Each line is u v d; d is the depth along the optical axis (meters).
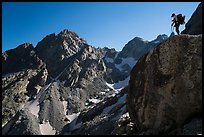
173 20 27.78
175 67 17.91
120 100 113.50
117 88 190.00
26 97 156.88
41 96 157.00
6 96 151.62
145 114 18.86
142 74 19.92
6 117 133.75
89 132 80.06
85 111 131.62
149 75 19.23
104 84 188.12
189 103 16.94
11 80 172.00
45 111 137.00
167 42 18.59
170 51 18.33
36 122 124.19
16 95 155.00
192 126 15.66
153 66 19.06
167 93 17.83
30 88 168.88
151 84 18.88
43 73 178.12
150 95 18.80
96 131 76.56
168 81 17.89
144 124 18.84
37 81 174.25
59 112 138.75
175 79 17.66
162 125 17.58
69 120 131.75
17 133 112.00
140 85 19.92
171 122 17.27
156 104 18.25
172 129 17.02
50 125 124.88
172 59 18.14
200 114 16.58
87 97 166.50
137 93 20.02
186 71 17.44
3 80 170.38
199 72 17.12
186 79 17.31
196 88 16.95
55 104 146.88
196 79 17.09
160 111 17.95
